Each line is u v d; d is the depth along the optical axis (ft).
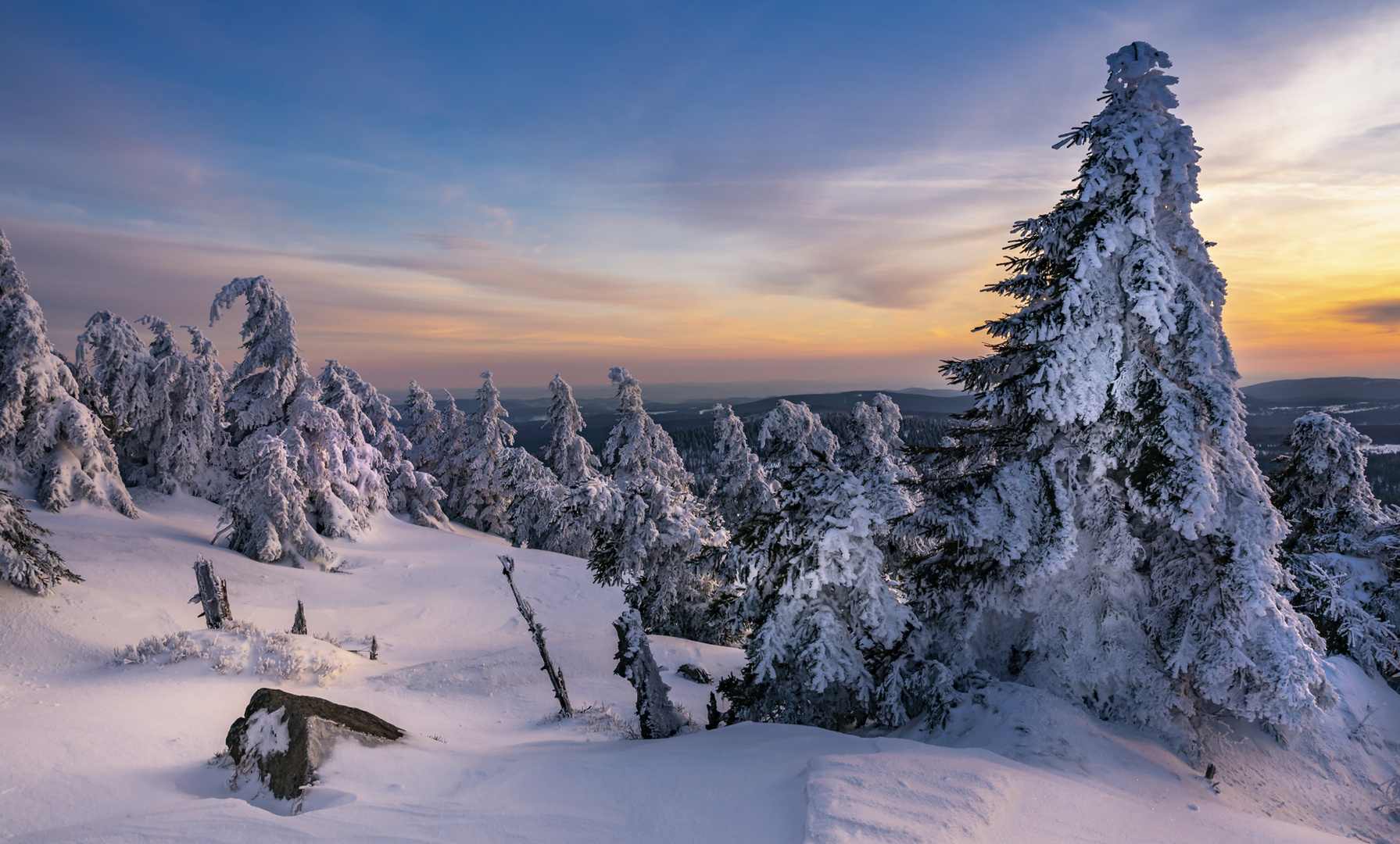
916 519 37.27
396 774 21.45
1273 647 30.86
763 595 40.14
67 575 57.41
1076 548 33.96
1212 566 33.47
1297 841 22.02
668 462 140.36
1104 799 21.74
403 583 96.89
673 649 70.03
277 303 120.88
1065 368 34.01
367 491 132.05
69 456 91.97
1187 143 33.68
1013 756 28.68
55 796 21.08
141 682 41.96
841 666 35.60
